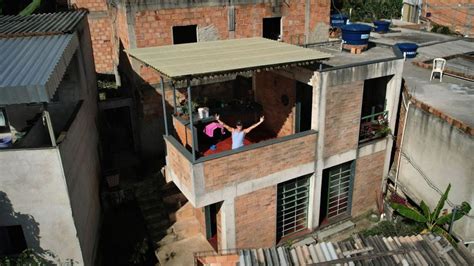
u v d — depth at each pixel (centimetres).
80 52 1534
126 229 1484
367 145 1441
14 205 1059
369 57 1452
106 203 1573
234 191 1191
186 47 1336
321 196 1460
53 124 1518
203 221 1386
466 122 1241
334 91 1270
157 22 1692
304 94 1435
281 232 1396
